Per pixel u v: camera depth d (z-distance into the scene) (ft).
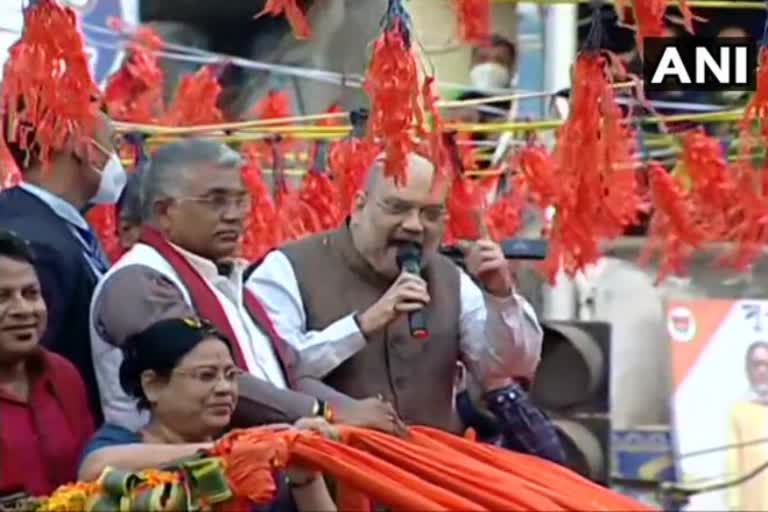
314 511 44.52
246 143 79.25
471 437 51.31
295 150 83.71
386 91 51.37
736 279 93.56
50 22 51.29
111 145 52.95
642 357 92.32
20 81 51.29
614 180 57.06
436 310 52.60
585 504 41.96
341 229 52.85
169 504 41.32
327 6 83.35
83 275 50.37
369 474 41.70
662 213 78.64
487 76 88.79
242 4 99.14
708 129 86.17
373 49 52.03
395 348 52.01
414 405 52.24
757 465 85.40
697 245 78.69
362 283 52.21
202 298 48.39
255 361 49.44
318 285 51.96
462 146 81.15
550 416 74.23
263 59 98.68
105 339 46.88
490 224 79.25
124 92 79.82
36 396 47.09
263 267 52.37
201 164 49.01
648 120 71.97
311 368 51.03
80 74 51.62
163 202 48.85
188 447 43.47
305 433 42.78
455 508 41.04
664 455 87.71
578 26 96.02
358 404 47.29
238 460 41.78
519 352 52.95
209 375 44.73
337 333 50.85
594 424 73.97
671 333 87.51
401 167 51.08
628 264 93.15
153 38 81.51
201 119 79.25
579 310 92.63
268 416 47.34
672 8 75.20
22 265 46.62
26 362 47.16
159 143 75.00
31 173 51.88
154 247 48.73
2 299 46.44
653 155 85.20
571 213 57.52
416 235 51.67
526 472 44.19
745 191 70.74
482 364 53.42
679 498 78.89
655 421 91.56
